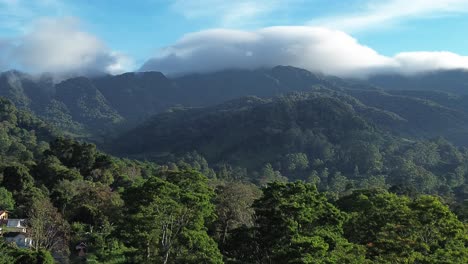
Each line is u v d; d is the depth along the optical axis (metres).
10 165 113.81
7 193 98.06
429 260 41.94
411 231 51.44
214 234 72.31
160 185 53.69
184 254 52.50
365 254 47.84
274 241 52.84
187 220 55.38
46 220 73.62
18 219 83.62
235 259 61.25
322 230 51.72
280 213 54.25
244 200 77.31
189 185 65.31
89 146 142.50
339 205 83.56
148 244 54.94
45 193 103.50
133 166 157.50
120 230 55.84
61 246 71.44
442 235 50.91
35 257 57.47
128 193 55.97
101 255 70.44
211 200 74.44
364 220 59.88
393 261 44.69
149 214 52.53
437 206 51.28
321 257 42.25
